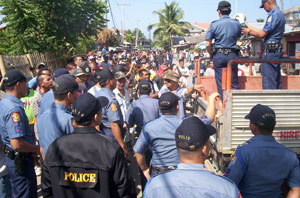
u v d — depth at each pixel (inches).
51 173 82.8
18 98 127.0
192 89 175.6
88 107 85.5
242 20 174.2
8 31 366.9
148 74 274.1
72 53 422.0
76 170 80.3
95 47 911.7
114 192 82.1
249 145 92.2
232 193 61.7
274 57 167.3
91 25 423.8
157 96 267.4
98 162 80.0
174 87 186.5
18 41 349.4
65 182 80.8
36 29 367.6
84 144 82.8
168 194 62.7
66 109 118.1
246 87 208.2
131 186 84.0
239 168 90.6
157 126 112.9
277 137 129.6
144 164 124.3
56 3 380.2
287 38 592.1
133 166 219.9
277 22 162.2
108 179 80.0
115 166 81.0
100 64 424.2
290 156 89.0
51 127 112.7
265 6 167.9
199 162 68.3
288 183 90.2
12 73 123.7
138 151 120.4
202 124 70.0
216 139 138.2
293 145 130.1
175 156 111.7
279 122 129.0
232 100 128.0
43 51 380.8
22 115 121.7
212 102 118.0
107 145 82.6
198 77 228.8
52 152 84.1
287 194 92.2
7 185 130.6
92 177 79.4
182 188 62.7
